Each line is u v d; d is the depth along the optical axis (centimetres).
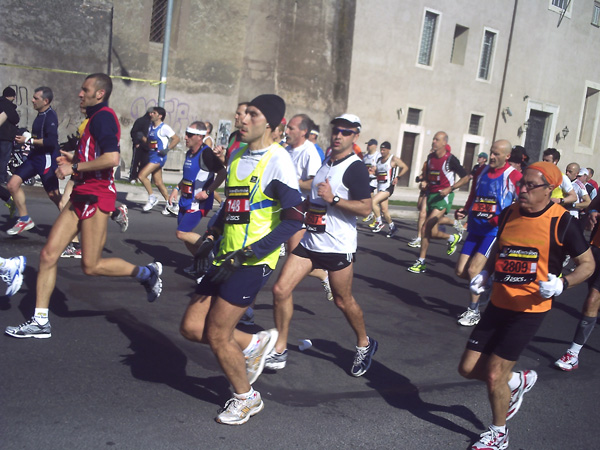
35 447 316
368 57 2338
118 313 547
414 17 2417
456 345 576
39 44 1686
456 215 700
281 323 459
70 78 1736
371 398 434
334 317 623
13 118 1212
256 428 367
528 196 361
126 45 1928
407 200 2122
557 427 419
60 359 432
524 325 358
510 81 2784
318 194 441
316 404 413
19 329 458
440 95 2572
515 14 2725
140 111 1973
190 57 2030
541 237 360
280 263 859
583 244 359
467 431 397
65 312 533
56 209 1027
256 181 354
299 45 2189
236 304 347
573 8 2956
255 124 350
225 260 339
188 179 668
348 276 453
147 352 466
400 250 1084
